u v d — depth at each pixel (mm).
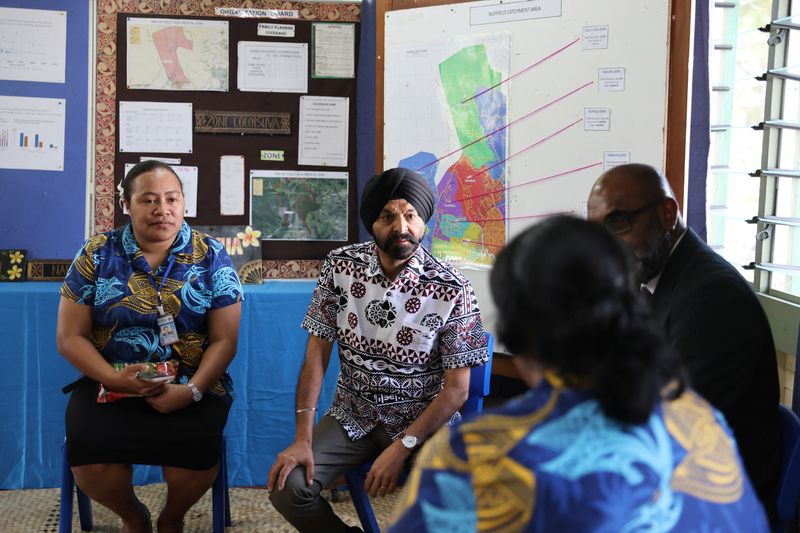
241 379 2865
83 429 2158
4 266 3000
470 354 2051
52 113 3029
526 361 870
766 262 2562
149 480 2938
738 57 2871
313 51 3098
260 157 3113
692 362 1503
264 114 3100
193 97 3078
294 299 2852
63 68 3023
